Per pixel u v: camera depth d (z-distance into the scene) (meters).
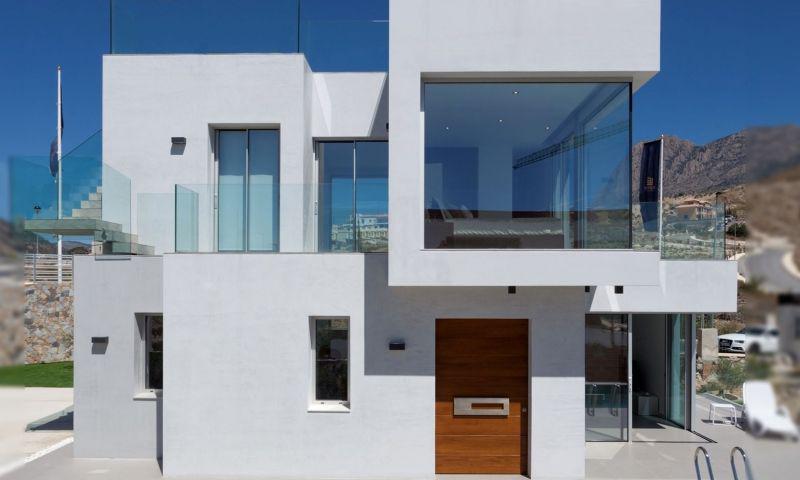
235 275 8.07
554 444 7.86
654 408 11.04
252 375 8.02
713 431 10.16
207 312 8.05
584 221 7.43
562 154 7.54
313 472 7.97
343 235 8.14
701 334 10.18
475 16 7.35
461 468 8.06
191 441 7.98
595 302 9.23
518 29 7.33
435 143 7.50
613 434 9.59
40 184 8.89
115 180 9.33
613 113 7.57
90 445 8.71
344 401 8.23
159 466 8.36
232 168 10.70
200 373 8.02
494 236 7.43
